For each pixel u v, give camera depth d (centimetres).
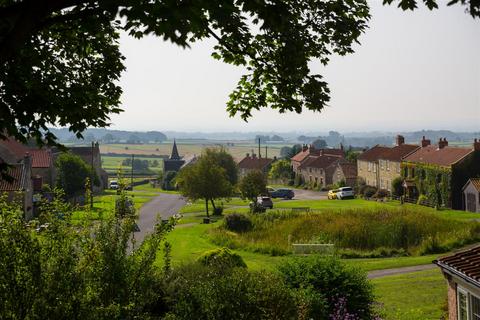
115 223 1086
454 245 3706
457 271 1616
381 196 7975
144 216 6153
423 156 7381
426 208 6544
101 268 984
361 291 1828
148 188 11894
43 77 1026
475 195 6050
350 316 1705
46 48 1073
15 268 816
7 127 815
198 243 4062
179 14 499
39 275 816
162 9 495
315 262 1850
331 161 10700
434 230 3962
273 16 652
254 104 1072
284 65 913
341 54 966
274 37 880
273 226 4516
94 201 6191
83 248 970
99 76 1210
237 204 7931
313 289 1764
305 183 11212
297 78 916
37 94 891
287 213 5012
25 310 797
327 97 945
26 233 854
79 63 1190
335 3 910
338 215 4469
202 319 1302
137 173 17225
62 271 844
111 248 1022
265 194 7250
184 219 5928
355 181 9512
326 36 940
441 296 2339
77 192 6906
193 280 1558
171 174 11462
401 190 7619
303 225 4203
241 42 883
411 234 3900
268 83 1029
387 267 3153
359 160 9569
